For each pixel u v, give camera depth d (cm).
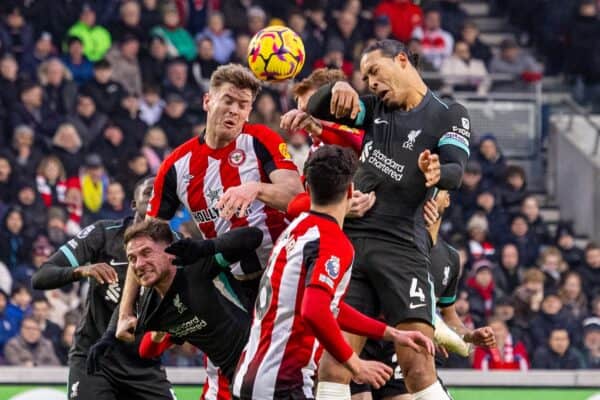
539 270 3622
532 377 2725
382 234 1814
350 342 1805
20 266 3547
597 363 3450
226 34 4538
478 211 4062
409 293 1802
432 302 1825
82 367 2208
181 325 1833
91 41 4356
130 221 2197
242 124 1867
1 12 4394
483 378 2719
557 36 5016
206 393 1972
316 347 1678
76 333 2233
